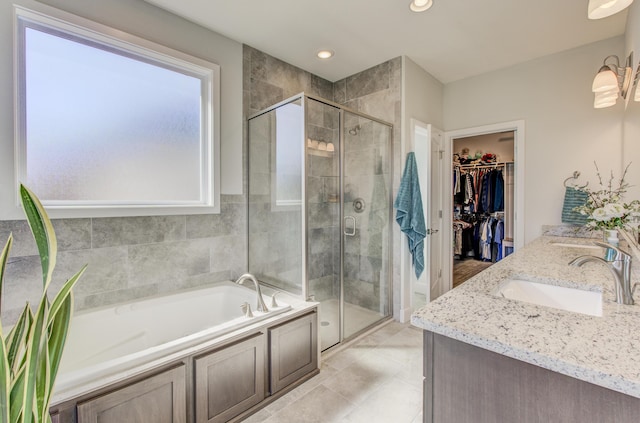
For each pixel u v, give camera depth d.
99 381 1.24
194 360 1.48
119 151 2.04
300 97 2.36
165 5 2.12
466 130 3.44
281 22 2.34
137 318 1.98
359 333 2.70
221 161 2.51
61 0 1.76
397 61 2.92
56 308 0.93
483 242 5.34
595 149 2.69
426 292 3.19
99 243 1.94
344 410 1.73
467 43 2.67
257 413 1.71
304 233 2.35
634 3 1.95
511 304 1.04
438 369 0.91
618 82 2.17
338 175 2.62
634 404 0.62
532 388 0.75
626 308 1.03
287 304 2.05
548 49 2.79
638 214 1.93
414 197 2.90
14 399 0.84
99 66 1.96
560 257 1.90
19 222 1.67
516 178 3.11
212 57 2.44
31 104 1.71
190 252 2.36
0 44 1.59
